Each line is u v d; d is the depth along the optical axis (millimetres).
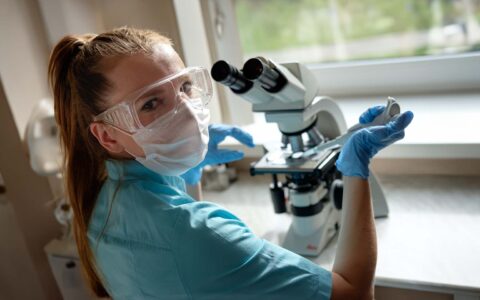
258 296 921
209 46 2139
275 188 1558
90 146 1100
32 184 2049
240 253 926
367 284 993
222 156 1467
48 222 2107
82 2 2066
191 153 1062
